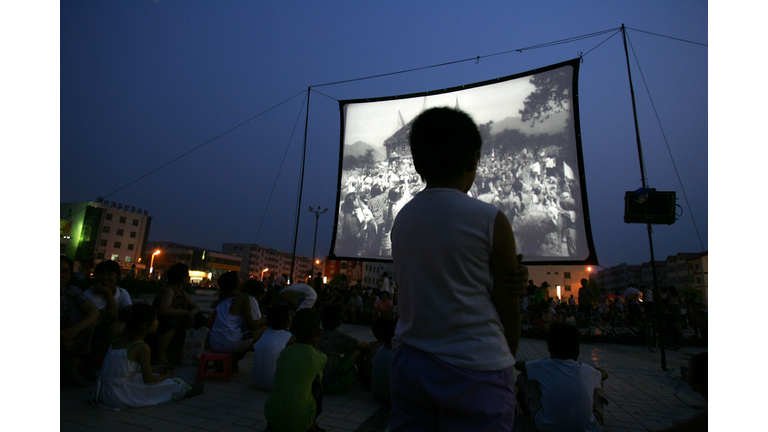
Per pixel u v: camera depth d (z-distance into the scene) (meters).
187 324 4.78
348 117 10.48
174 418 2.86
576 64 7.88
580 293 9.64
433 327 0.96
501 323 1.01
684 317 11.27
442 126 1.16
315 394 2.61
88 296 3.92
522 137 8.17
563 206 7.48
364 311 11.44
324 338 3.82
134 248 61.38
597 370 2.70
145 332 3.20
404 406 1.04
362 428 2.82
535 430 2.91
